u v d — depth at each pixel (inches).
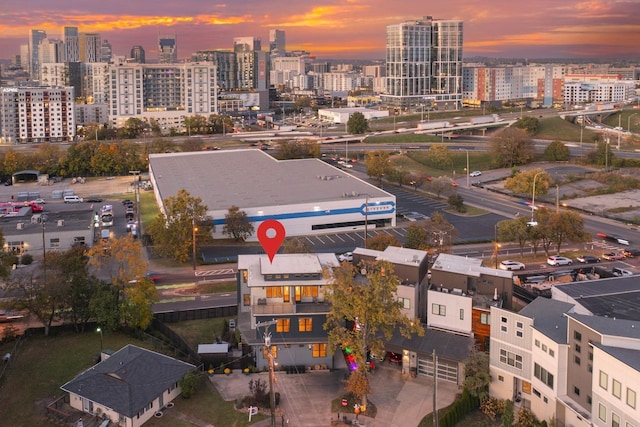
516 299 4360.2
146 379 3250.5
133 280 4532.5
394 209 7135.8
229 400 3321.9
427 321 3730.3
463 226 7062.0
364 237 6673.2
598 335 2682.1
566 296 3789.4
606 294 3791.8
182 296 4852.4
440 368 3489.2
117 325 4067.4
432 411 3201.3
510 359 3161.9
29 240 6067.9
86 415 3152.1
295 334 3609.7
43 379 3538.4
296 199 7042.3
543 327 3036.4
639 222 7130.9
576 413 2758.4
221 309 4389.8
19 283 4089.6
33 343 3988.7
